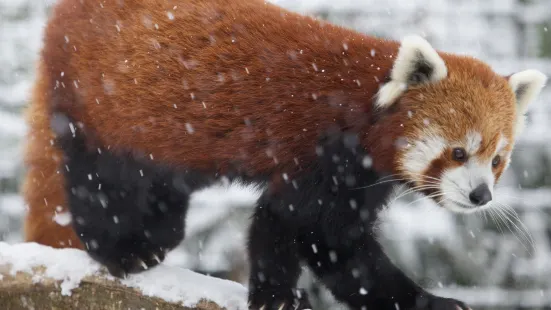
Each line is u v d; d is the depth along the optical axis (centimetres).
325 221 514
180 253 877
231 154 504
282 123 493
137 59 509
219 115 498
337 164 497
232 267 877
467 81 500
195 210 877
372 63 501
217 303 503
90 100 519
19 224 928
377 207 534
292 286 537
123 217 537
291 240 529
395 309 535
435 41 946
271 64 497
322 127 491
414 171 495
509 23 985
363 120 490
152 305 504
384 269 539
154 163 521
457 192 486
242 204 876
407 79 488
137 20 516
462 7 955
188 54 503
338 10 913
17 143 919
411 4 934
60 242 624
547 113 940
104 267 514
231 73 497
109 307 507
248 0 531
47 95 549
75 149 534
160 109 504
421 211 890
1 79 947
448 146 488
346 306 550
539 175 934
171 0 521
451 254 895
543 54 969
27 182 609
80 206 538
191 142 506
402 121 489
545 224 925
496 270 908
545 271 912
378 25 926
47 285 500
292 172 500
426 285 879
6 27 960
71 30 533
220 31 505
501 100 506
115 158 526
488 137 491
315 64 498
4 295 500
